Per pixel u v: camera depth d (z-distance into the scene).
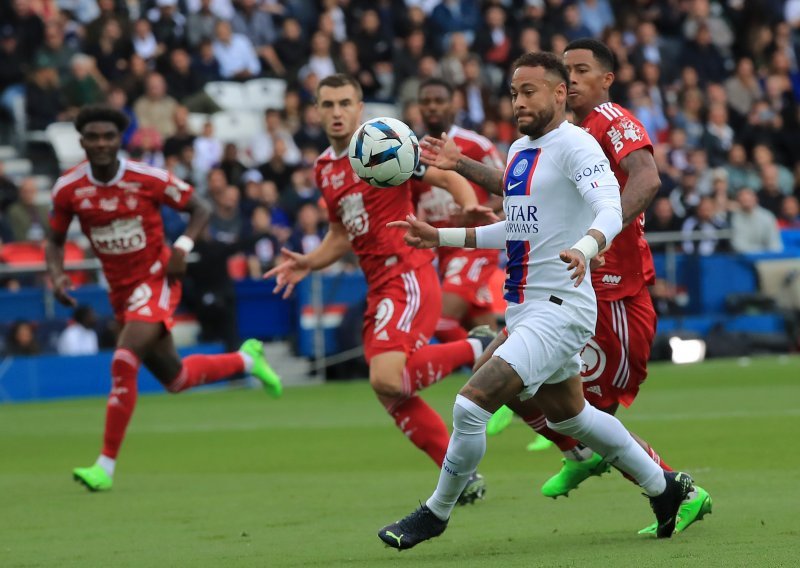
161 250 33.38
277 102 76.88
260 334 62.53
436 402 51.22
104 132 32.00
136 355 31.98
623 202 21.28
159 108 70.69
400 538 19.62
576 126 20.94
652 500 20.56
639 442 21.47
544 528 22.50
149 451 39.84
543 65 19.98
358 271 64.00
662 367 63.50
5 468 36.81
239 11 78.12
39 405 57.41
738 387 52.19
